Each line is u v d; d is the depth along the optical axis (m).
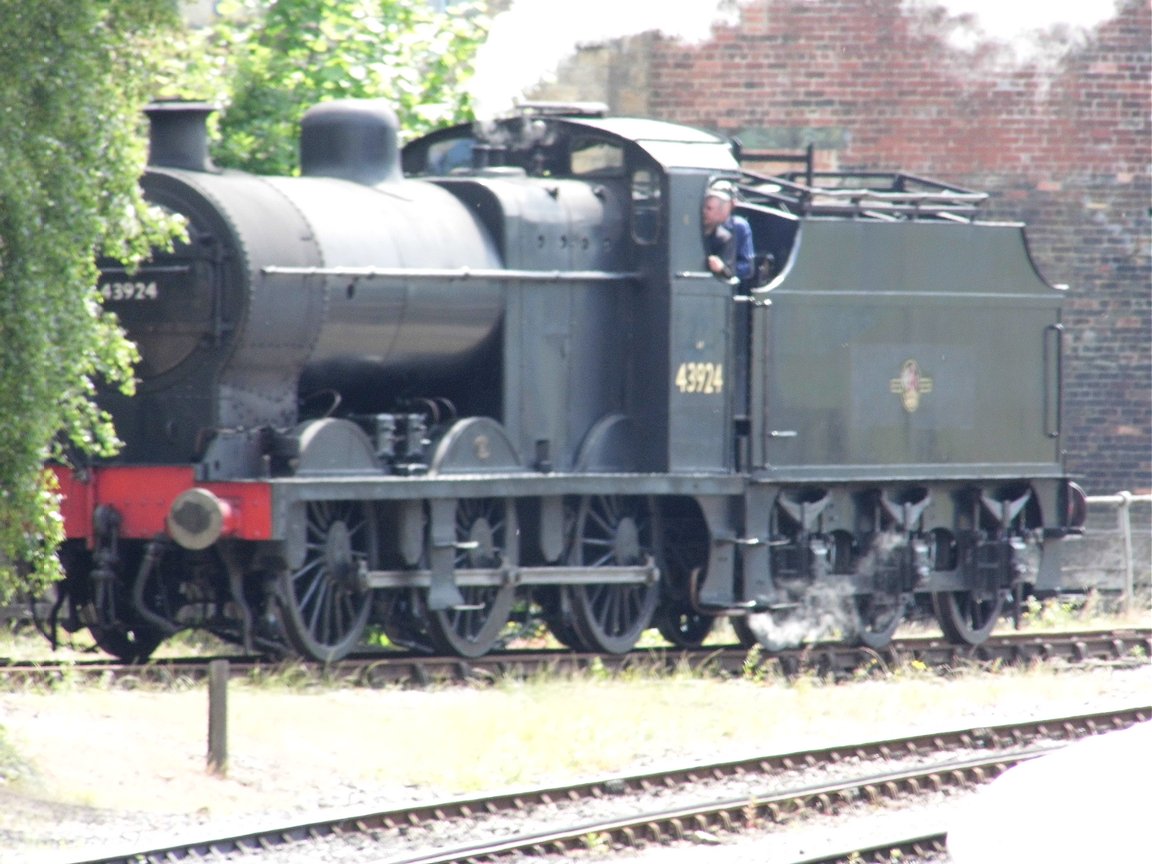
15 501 44.00
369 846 38.66
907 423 69.44
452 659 57.88
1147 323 99.50
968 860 35.41
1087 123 98.94
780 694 58.38
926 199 71.31
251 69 76.38
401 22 78.56
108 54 44.62
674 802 43.31
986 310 71.69
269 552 54.88
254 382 56.50
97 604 56.12
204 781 43.16
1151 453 99.38
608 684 57.97
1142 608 85.50
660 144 65.44
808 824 42.00
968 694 59.31
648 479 62.72
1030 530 73.25
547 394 63.19
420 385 61.81
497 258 61.94
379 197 60.28
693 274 64.88
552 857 38.03
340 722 49.19
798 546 66.75
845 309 67.81
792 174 71.69
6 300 42.81
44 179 43.44
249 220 55.56
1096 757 46.47
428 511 59.25
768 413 65.81
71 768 42.34
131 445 56.91
